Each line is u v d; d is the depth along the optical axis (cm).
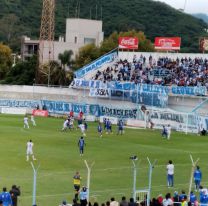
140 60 13925
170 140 9712
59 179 5997
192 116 11100
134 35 19275
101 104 13138
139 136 10094
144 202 4412
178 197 4606
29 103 13875
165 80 12825
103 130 10769
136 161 7325
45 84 16138
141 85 12344
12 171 6338
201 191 4953
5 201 4416
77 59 18638
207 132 10856
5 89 14550
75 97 13738
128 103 12638
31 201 4953
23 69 18075
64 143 8706
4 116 12644
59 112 13325
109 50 18238
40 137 9262
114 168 6769
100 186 5716
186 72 12988
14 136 9231
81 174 6325
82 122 10838
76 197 4512
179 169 6869
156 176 6369
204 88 11706
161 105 11925
